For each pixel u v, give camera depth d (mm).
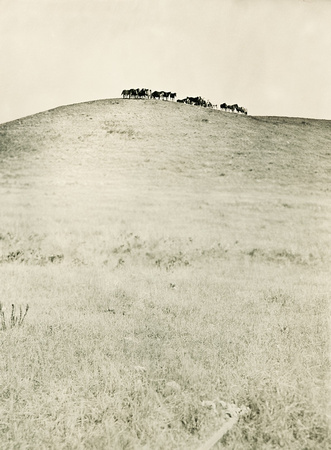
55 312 5891
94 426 3281
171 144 39094
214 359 4336
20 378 3818
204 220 18625
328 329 5320
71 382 3809
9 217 17875
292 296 7125
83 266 10156
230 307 6328
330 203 22688
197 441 3154
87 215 18953
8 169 32219
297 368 4145
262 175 30828
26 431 3184
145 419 3309
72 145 38406
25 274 8539
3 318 5273
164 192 25922
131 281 8289
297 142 40625
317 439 3277
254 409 3584
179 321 5547
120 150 37000
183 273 9367
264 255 12594
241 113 56438
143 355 4477
